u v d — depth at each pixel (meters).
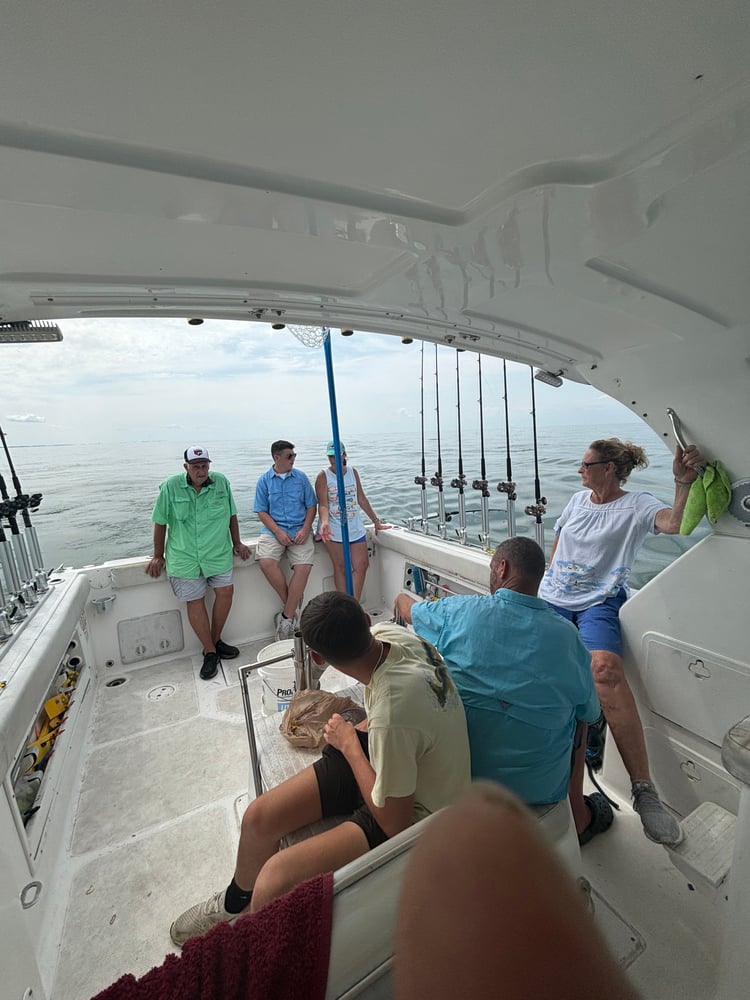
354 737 1.39
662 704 1.81
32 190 0.60
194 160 0.59
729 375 1.35
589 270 0.95
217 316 1.10
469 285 1.03
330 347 1.87
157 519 3.27
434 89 0.52
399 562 3.85
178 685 3.13
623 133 0.59
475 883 0.41
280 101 0.51
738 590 1.55
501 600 1.38
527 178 0.66
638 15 0.44
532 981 0.38
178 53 0.44
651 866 1.67
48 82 0.46
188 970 0.73
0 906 0.98
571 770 1.50
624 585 2.06
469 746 1.27
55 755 2.08
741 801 0.80
